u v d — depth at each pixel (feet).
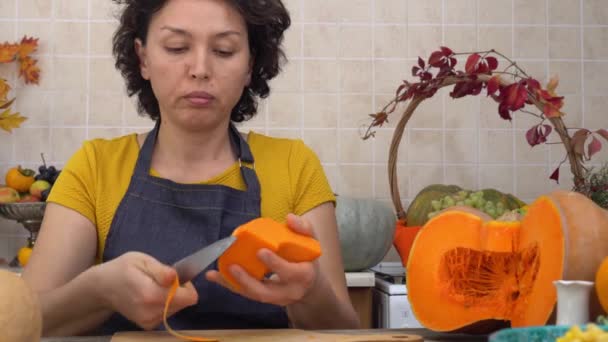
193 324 3.78
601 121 7.59
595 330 1.78
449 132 7.51
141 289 2.73
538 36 7.60
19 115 7.32
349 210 6.19
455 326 2.86
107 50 7.40
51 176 6.71
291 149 4.33
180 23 3.52
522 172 7.54
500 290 2.90
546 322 2.48
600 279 2.29
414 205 6.47
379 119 6.58
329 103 7.50
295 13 7.50
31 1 7.36
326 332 2.99
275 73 4.41
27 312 2.25
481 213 3.07
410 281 3.00
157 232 3.87
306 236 2.79
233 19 3.62
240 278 2.73
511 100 5.67
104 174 4.04
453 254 3.03
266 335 2.89
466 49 7.56
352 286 6.05
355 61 7.52
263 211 4.07
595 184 5.90
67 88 7.37
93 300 3.11
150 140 4.13
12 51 7.18
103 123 7.38
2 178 7.29
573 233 2.47
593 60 7.61
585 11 7.61
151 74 3.71
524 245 2.74
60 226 3.87
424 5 7.55
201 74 3.53
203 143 4.03
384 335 2.78
